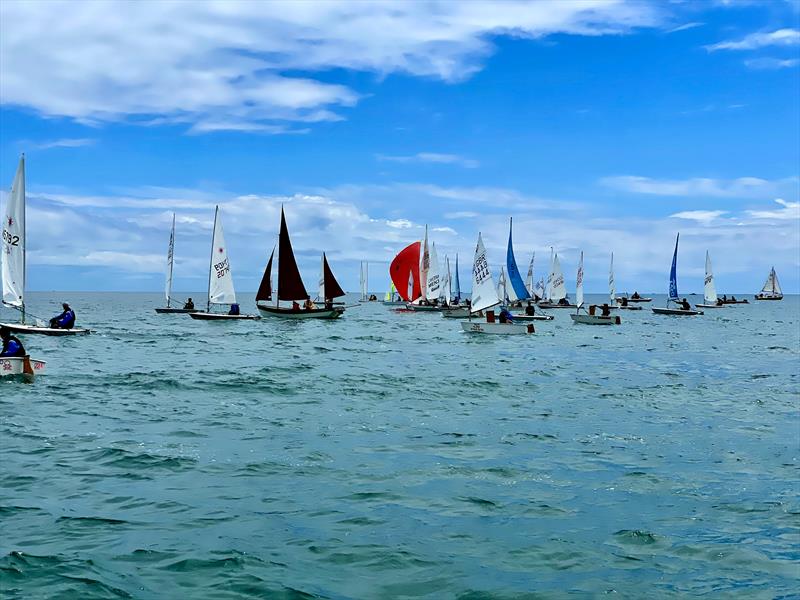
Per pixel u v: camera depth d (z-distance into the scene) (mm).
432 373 30016
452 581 8477
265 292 71812
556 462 14391
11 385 23750
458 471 13531
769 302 198250
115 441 15516
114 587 8000
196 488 12047
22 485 11969
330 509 11086
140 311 102875
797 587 8477
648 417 19906
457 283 122812
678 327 72562
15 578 8156
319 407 20750
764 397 24031
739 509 11438
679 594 8250
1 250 39062
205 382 25547
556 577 8672
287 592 8023
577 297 90938
